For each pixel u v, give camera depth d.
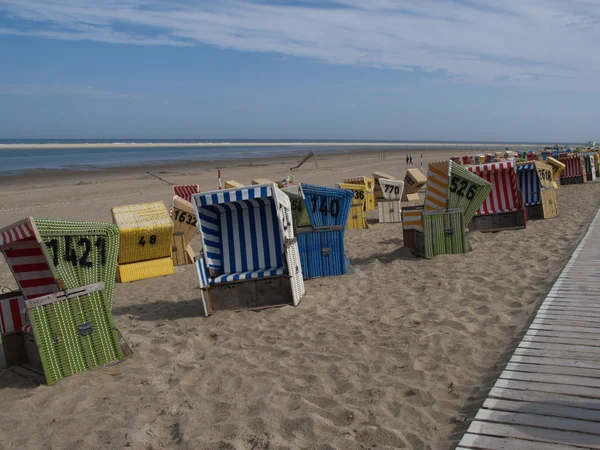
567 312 6.44
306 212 9.98
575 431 3.79
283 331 6.91
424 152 105.00
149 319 8.20
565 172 26.05
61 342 5.87
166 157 94.00
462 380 5.02
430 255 10.66
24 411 5.16
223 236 8.64
